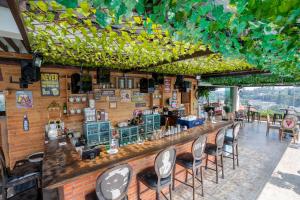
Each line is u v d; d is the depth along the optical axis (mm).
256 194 2955
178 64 4441
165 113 6727
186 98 7910
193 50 2680
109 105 5383
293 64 2621
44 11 1500
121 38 2219
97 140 4676
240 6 930
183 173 3309
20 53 3375
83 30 1988
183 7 1051
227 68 4945
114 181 1725
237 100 11508
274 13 837
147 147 2623
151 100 6539
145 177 2330
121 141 5145
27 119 4000
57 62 4059
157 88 6781
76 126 4742
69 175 1767
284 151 5055
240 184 3260
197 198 2834
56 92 4383
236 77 7570
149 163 2678
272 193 2980
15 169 2869
